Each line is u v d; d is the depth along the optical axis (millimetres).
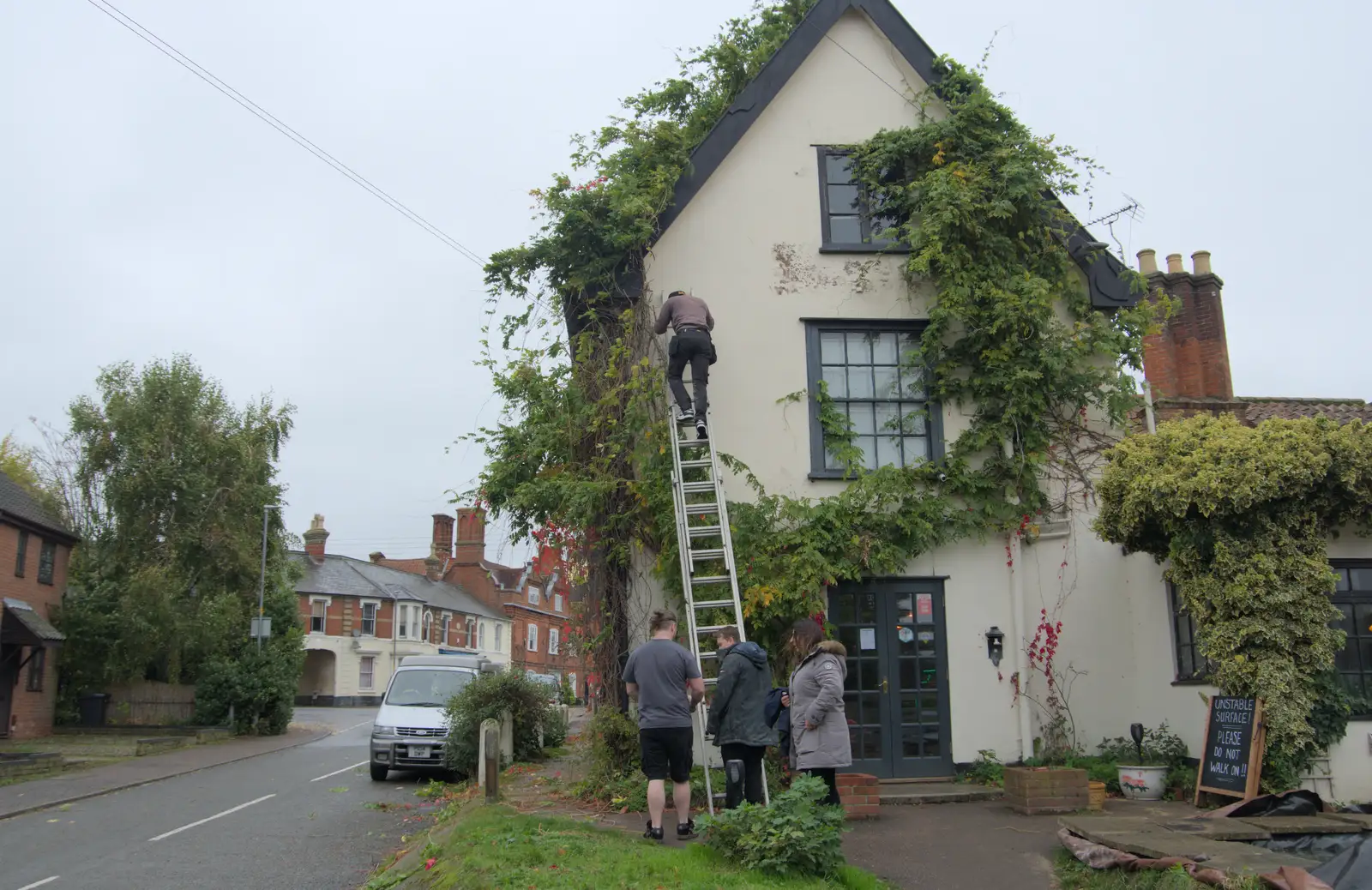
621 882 6297
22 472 37062
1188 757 10328
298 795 14273
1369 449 8875
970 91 12492
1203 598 9391
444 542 66688
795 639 8086
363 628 53531
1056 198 12344
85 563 28875
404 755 15398
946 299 11688
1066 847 7629
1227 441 9211
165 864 9109
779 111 12633
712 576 10742
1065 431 11953
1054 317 11938
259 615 30578
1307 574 8953
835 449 11672
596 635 11219
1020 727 11281
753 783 7957
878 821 9242
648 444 11195
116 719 27766
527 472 11758
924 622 11453
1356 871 5977
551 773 14062
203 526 28781
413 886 7387
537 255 11883
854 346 12188
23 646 23938
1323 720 9000
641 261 12000
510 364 12062
